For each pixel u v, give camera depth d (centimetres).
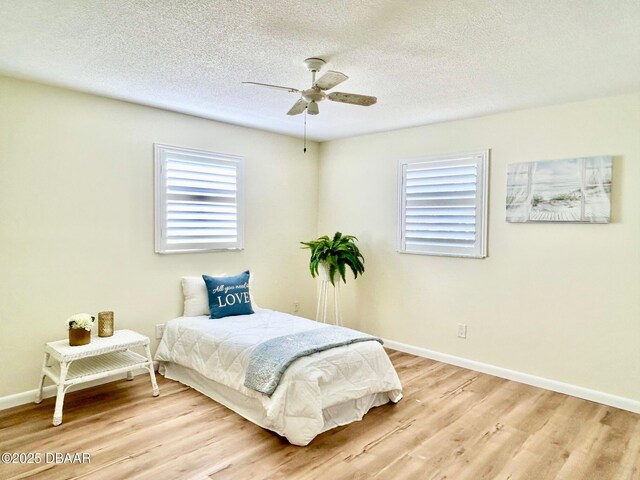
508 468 242
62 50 258
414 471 237
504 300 388
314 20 217
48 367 319
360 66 278
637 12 203
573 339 350
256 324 366
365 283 496
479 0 194
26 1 200
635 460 252
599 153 334
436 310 435
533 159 368
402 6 201
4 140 304
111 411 307
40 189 321
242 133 459
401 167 460
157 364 392
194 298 405
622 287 327
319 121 429
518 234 378
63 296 335
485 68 278
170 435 273
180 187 406
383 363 324
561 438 277
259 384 280
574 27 219
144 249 383
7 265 307
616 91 319
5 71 293
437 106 367
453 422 297
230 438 271
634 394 323
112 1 200
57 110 328
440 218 429
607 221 330
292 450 257
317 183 546
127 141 368
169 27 227
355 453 255
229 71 292
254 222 476
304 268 536
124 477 227
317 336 322
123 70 291
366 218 495
